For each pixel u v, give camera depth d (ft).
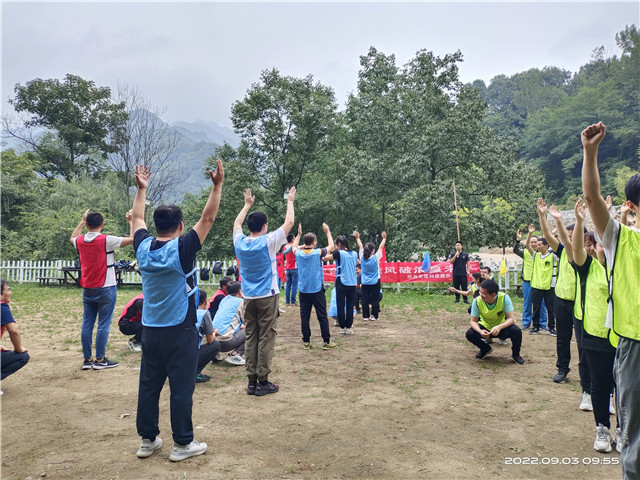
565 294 18.19
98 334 20.12
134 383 18.15
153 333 11.53
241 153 83.25
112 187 86.07
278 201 87.04
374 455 11.87
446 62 72.64
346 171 73.77
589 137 7.37
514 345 21.45
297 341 26.45
